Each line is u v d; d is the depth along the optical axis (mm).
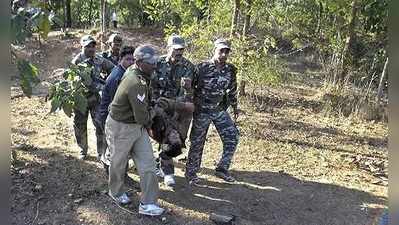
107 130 4379
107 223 4359
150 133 4719
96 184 5047
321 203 5316
